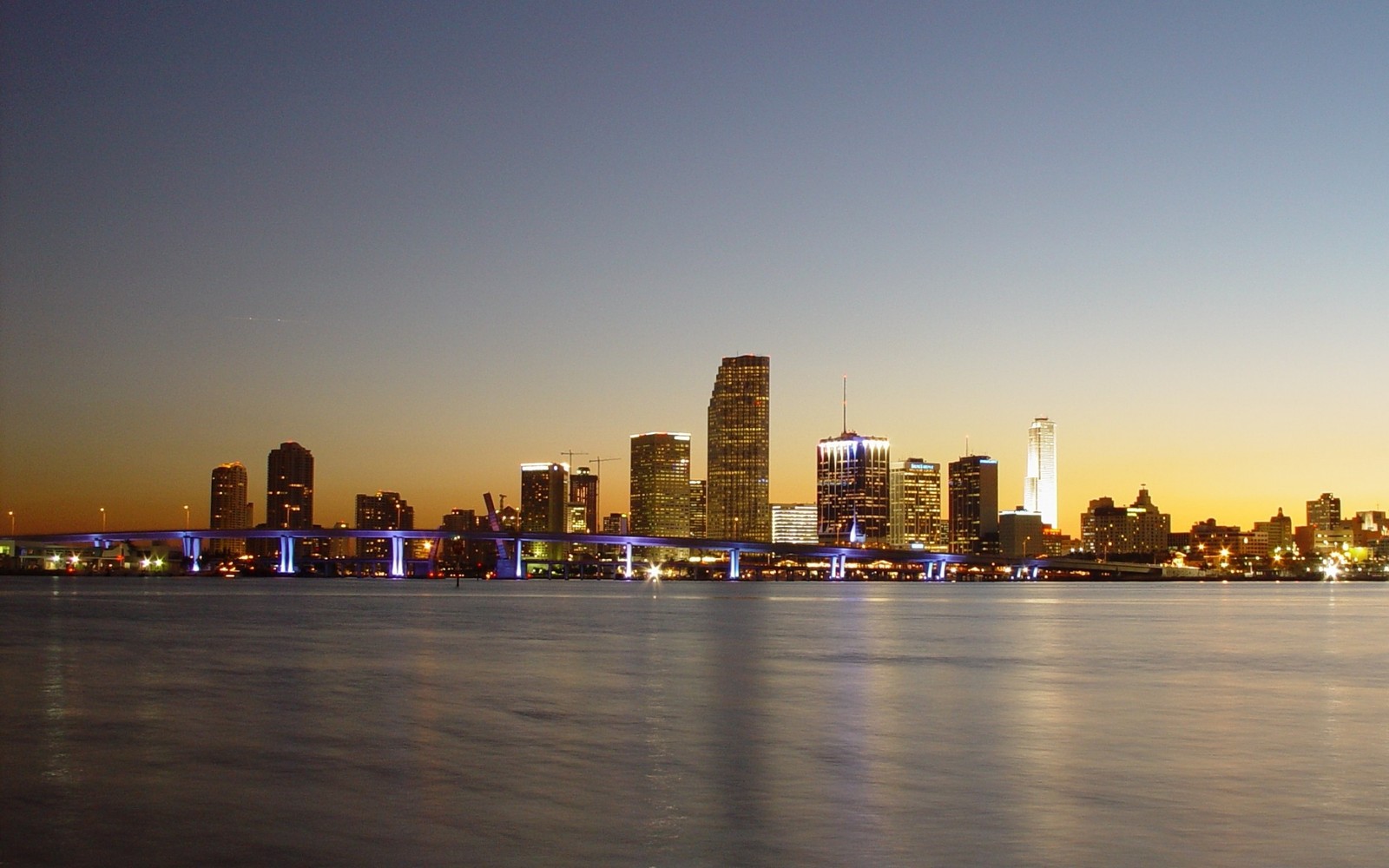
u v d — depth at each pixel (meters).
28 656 83.19
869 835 29.45
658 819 31.02
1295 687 64.94
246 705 54.59
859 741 44.03
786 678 69.38
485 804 32.88
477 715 51.06
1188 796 34.03
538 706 54.62
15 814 31.52
